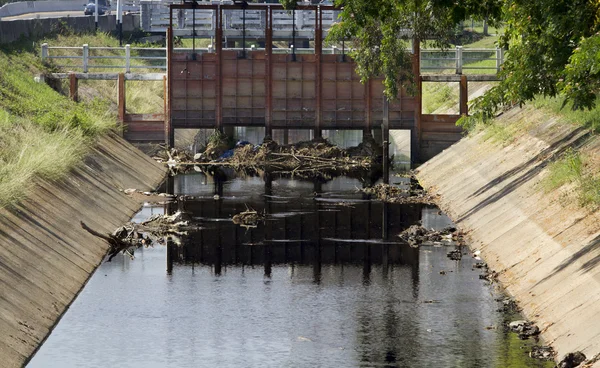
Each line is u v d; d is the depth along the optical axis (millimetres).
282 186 59625
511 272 33750
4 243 31328
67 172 44844
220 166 68688
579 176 37250
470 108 41938
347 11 43688
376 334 28391
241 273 36500
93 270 36219
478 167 52062
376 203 52281
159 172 62688
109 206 45750
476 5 42531
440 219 46625
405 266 37219
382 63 61531
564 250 31594
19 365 25281
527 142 49500
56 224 37250
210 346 27375
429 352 26562
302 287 34312
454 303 31484
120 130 66375
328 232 44406
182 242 42094
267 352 26859
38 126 53031
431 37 61062
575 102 37219
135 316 30312
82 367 25453
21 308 28266
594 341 24219
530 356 25719
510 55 40156
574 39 36844
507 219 39344
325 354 26625
